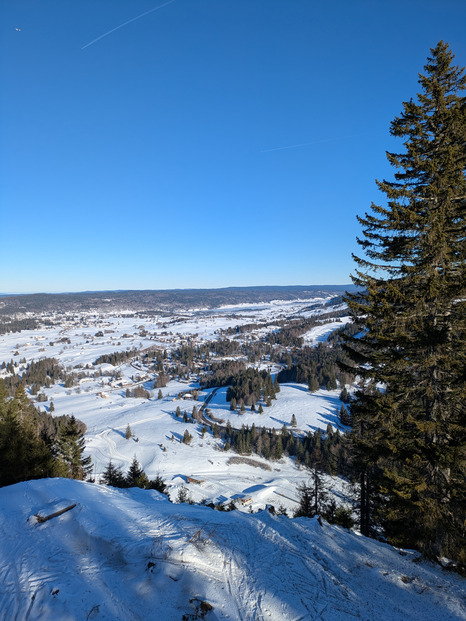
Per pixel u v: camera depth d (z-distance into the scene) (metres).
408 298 10.37
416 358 10.93
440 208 10.63
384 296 10.77
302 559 8.36
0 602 5.57
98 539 7.32
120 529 7.89
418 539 10.44
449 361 10.04
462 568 9.30
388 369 11.61
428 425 9.89
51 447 30.02
